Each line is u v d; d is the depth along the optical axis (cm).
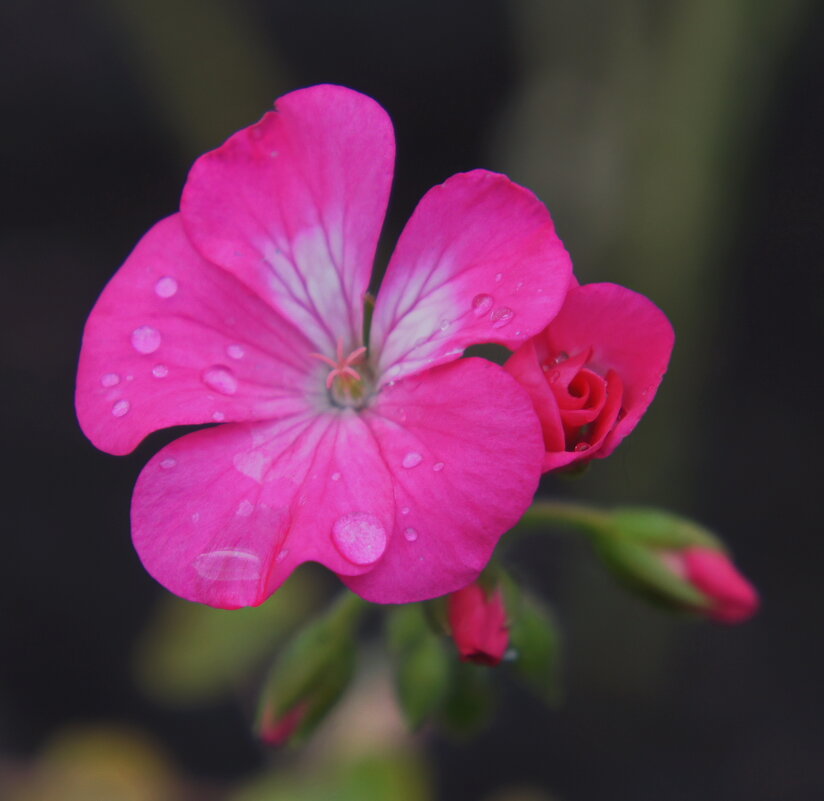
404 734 39
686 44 41
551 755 49
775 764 48
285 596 41
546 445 31
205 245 32
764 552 51
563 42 47
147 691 49
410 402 31
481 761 49
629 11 43
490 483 30
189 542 31
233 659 41
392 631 34
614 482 47
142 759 43
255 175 32
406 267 32
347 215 32
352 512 31
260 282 32
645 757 49
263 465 31
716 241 44
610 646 49
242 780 47
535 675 33
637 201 44
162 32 49
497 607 32
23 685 49
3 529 51
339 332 32
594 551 34
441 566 30
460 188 31
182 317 32
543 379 31
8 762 47
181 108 51
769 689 50
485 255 31
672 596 33
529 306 31
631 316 31
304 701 34
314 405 32
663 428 46
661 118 42
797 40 50
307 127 32
